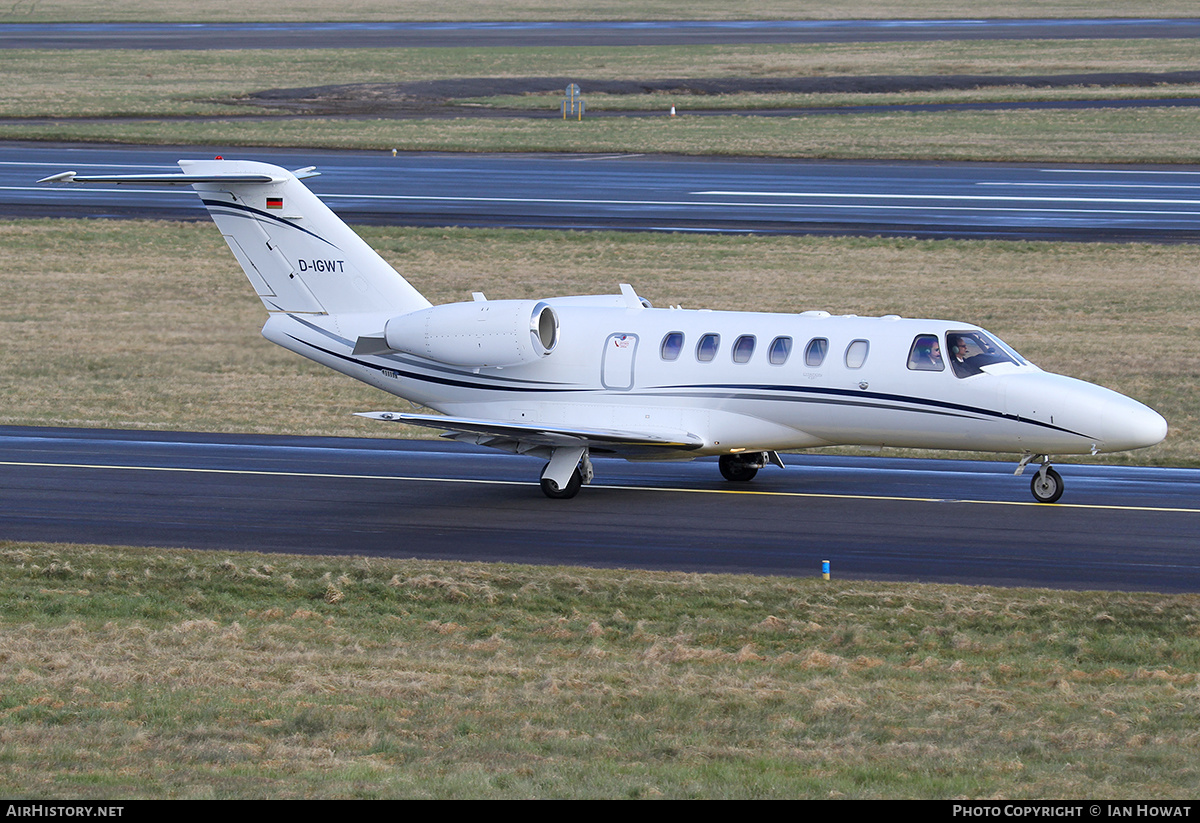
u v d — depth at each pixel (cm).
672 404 9162
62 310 16750
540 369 9488
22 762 4300
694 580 6900
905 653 5909
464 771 4206
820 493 9125
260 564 7262
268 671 5519
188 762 4319
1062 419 8369
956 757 4409
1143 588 6800
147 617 6569
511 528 8181
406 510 8675
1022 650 5928
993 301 16475
